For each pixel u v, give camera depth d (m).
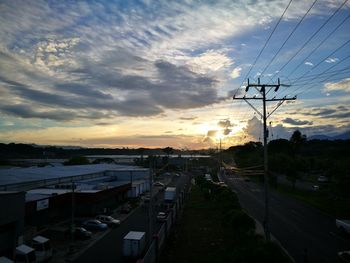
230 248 31.69
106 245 34.31
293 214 49.91
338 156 88.94
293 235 36.53
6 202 29.28
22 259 26.38
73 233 34.62
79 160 119.19
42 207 39.41
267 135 32.88
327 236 36.19
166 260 29.16
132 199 66.88
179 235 38.81
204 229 41.75
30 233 35.97
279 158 85.19
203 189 75.25
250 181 108.69
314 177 107.38
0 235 29.34
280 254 19.98
